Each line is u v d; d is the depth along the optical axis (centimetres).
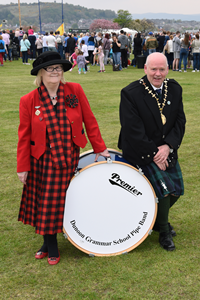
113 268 251
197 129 597
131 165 261
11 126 618
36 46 1950
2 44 1606
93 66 1720
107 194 259
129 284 233
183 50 1389
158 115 269
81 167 261
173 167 280
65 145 246
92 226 263
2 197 366
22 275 246
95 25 9469
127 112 269
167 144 273
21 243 287
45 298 223
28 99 245
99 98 853
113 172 256
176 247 277
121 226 266
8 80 1165
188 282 234
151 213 269
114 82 1123
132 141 268
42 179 246
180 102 279
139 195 263
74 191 254
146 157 268
